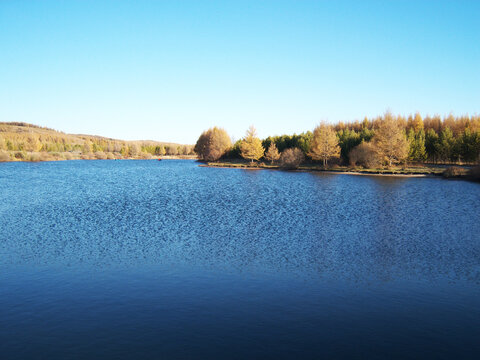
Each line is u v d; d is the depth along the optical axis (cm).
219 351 849
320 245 1802
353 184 4912
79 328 962
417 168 7056
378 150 7094
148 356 828
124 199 3531
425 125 11731
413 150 7906
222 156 12138
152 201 3381
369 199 3447
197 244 1827
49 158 14150
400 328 965
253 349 859
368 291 1221
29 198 3612
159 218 2517
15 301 1139
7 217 2558
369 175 6412
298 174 6931
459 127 10350
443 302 1131
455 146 7831
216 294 1195
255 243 1845
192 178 6212
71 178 6209
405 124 11438
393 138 6881
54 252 1689
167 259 1583
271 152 9494
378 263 1518
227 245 1808
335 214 2664
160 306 1102
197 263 1527
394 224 2294
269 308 1088
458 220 2403
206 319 1015
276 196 3725
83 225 2284
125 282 1308
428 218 2481
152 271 1427
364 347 869
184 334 930
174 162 13925
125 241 1889
